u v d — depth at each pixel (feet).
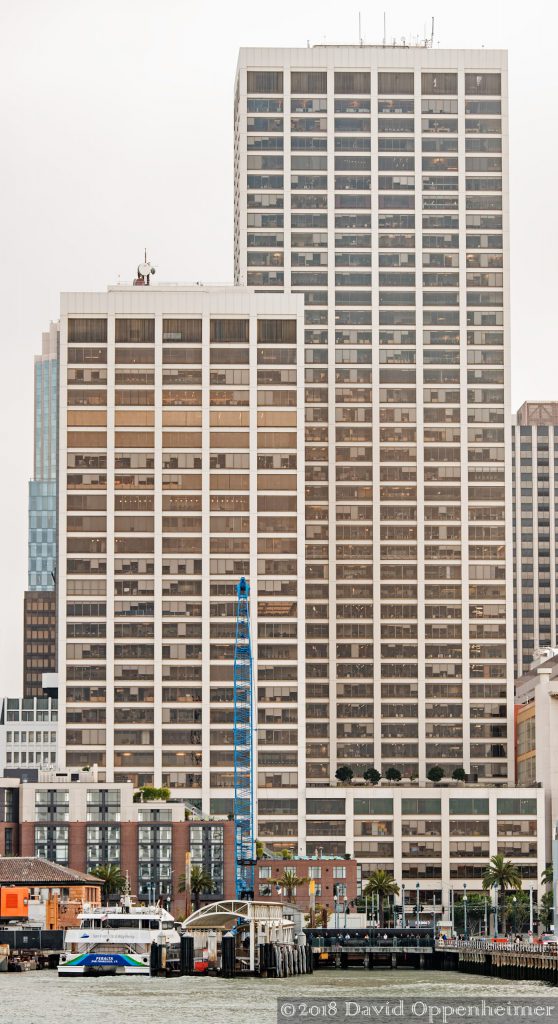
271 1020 617.62
